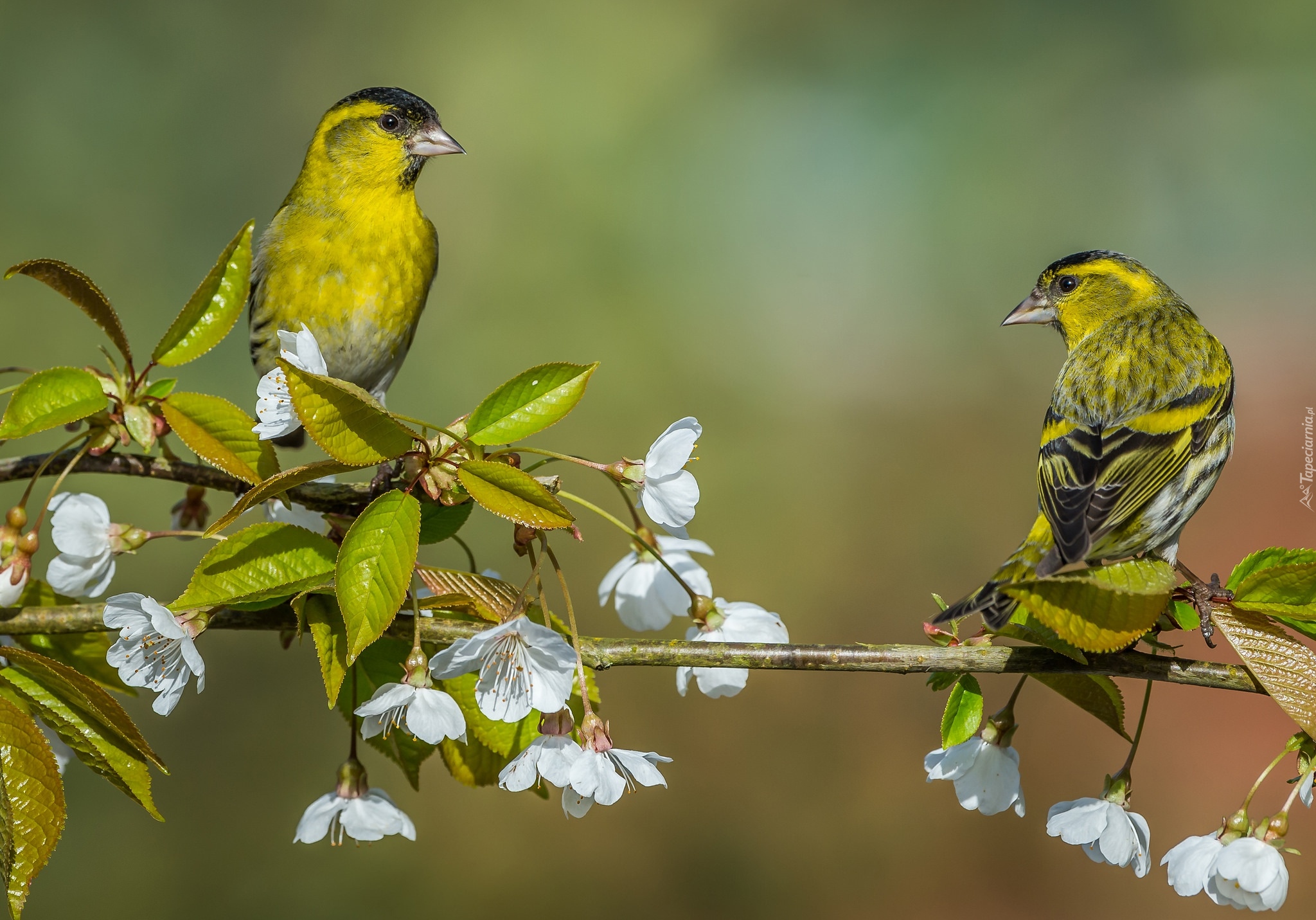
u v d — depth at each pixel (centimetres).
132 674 396
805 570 1662
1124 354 655
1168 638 1056
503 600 414
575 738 430
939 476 1809
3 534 428
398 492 377
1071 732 1390
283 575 392
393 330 779
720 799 1408
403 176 752
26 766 390
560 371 400
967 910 1319
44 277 428
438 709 383
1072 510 580
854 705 1476
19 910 382
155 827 1226
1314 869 1246
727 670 473
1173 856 422
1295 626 423
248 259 478
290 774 1281
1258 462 1548
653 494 420
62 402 441
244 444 450
